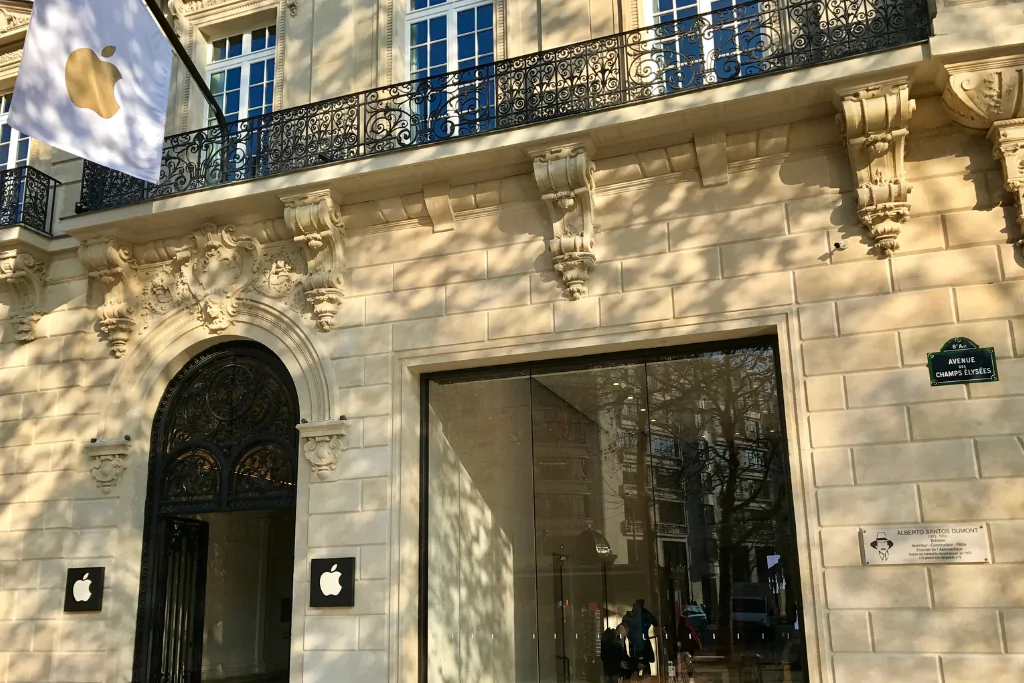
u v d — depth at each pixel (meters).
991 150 7.62
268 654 15.07
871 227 7.79
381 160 9.17
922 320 7.53
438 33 10.63
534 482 9.01
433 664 9.02
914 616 7.02
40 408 10.77
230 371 10.38
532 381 9.20
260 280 10.15
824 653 7.20
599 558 8.54
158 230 10.51
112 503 10.13
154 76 9.25
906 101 7.53
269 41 11.56
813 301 7.93
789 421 7.78
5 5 12.12
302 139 10.02
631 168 8.73
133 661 9.87
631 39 9.21
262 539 15.41
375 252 9.76
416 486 9.29
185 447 10.37
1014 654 6.70
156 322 10.52
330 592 8.88
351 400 9.41
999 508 6.98
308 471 9.39
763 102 7.95
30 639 10.05
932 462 7.24
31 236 10.85
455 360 9.14
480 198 9.28
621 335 8.55
